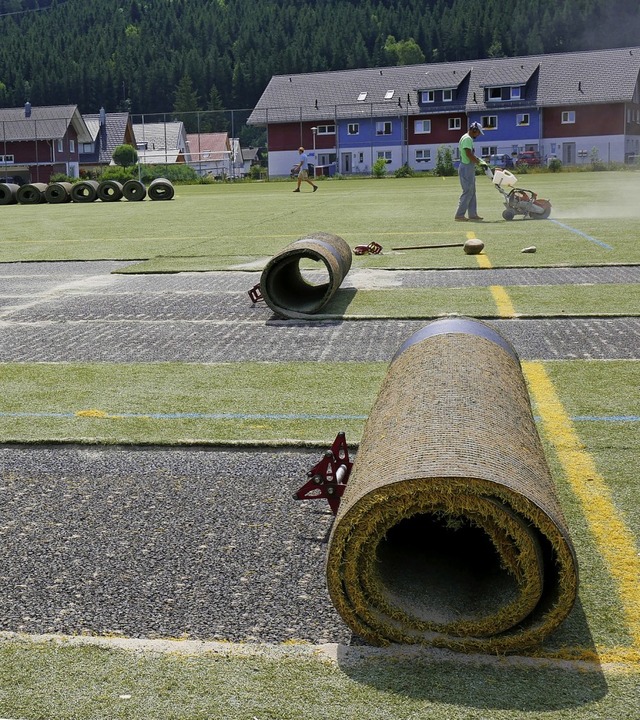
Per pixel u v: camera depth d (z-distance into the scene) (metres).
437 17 154.50
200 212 25.97
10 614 3.33
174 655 3.02
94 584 3.55
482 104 75.38
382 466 3.08
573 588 2.88
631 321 8.14
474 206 18.48
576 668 2.89
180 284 11.36
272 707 2.72
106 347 7.73
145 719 2.68
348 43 150.50
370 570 3.00
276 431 5.29
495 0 146.62
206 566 3.68
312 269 12.58
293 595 3.42
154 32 171.50
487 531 2.91
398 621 3.01
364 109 77.75
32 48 152.12
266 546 3.85
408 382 3.76
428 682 2.83
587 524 3.94
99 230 20.36
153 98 149.50
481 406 3.42
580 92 73.69
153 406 5.89
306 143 78.81
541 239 14.88
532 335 7.68
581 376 6.32
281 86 82.44
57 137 80.19
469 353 4.00
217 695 2.79
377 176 62.16
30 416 5.72
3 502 4.39
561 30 137.50
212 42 161.88
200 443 5.09
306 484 4.07
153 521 4.13
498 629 2.94
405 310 8.92
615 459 4.70
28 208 32.56
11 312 9.63
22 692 2.83
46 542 3.94
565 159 74.62
